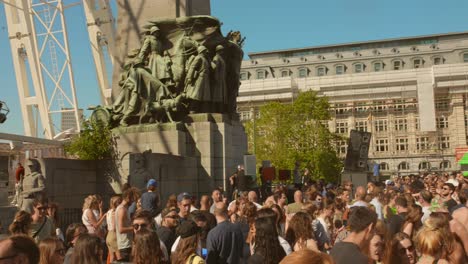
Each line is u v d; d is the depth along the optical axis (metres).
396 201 9.73
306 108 63.06
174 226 8.68
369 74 106.44
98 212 11.68
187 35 22.12
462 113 99.38
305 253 3.18
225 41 22.84
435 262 5.84
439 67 100.38
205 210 10.09
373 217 5.73
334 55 117.44
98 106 22.50
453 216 8.01
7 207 15.00
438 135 101.31
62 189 18.31
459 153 62.62
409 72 104.31
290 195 23.94
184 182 19.88
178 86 21.58
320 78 108.69
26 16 56.75
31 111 58.19
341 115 107.62
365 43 116.69
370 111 105.50
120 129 21.02
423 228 6.06
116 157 20.56
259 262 6.16
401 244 6.47
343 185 19.55
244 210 8.55
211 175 20.86
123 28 24.02
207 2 25.02
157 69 21.64
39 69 56.84
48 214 9.59
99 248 5.78
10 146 31.67
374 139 105.38
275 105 64.25
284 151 61.38
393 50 114.94
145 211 7.42
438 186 13.59
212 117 21.55
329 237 9.55
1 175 19.27
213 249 7.48
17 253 3.70
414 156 101.50
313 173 60.66
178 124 20.58
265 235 6.30
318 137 62.47
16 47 57.53
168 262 7.53
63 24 57.41
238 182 20.48
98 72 59.97
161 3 23.19
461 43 111.38
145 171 17.61
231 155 22.06
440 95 101.31
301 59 119.00
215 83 22.06
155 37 22.09
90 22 60.09
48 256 5.53
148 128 20.62
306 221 7.16
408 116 103.88
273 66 120.06
